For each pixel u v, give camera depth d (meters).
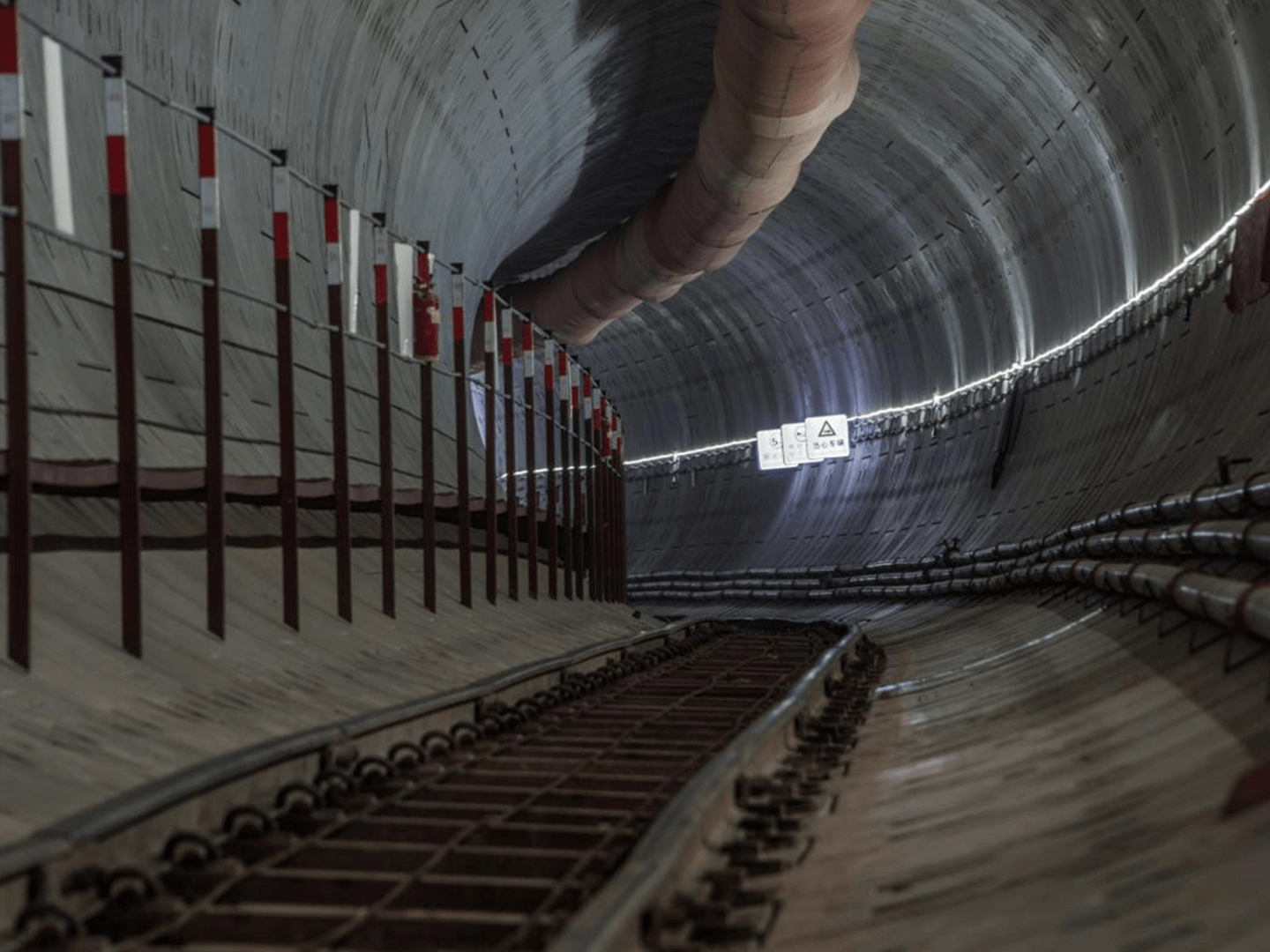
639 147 43.06
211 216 11.77
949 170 36.75
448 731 12.32
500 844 7.99
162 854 7.02
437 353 17.03
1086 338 32.19
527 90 30.86
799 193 44.28
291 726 10.22
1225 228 22.06
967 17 29.22
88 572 11.03
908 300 44.06
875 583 41.09
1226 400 20.75
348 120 22.47
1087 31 26.05
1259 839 4.62
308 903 6.74
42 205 13.09
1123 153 27.61
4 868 5.53
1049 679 13.05
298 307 19.91
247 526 15.03
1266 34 19.55
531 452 24.44
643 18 31.34
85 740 8.09
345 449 14.71
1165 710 8.91
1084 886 5.16
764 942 5.75
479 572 25.34
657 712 15.00
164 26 15.88
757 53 20.64
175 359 15.05
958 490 40.47
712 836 7.60
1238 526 12.39
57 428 11.69
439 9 23.52
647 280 39.03
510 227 40.53
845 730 12.94
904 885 6.20
